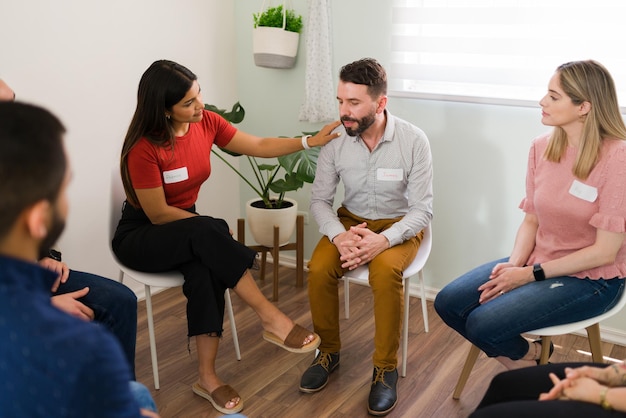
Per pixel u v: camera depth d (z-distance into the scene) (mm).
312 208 2588
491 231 3008
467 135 2949
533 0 2652
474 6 2771
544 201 2129
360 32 3100
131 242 2352
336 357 2545
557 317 2002
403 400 2365
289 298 3250
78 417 900
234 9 3486
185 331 2910
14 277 915
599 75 1979
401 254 2371
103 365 907
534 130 2779
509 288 2107
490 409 1416
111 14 2852
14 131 907
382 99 2416
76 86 2775
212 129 2576
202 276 2270
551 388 1530
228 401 2297
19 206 909
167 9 3109
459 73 2875
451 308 2256
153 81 2240
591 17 2551
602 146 2000
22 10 2520
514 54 2729
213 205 3623
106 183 2994
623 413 1352
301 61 3320
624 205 1951
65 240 2865
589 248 2012
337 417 2268
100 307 2031
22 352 885
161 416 2281
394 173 2490
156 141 2287
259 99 3543
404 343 2494
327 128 2584
